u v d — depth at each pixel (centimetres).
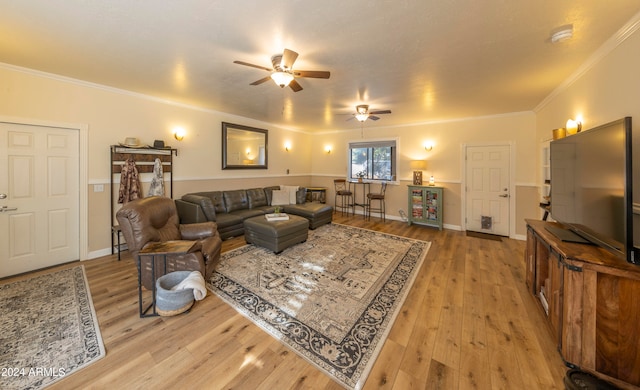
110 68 279
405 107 432
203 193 460
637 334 140
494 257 356
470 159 505
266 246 366
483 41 213
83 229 332
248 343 180
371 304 231
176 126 429
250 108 463
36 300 232
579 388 131
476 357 167
